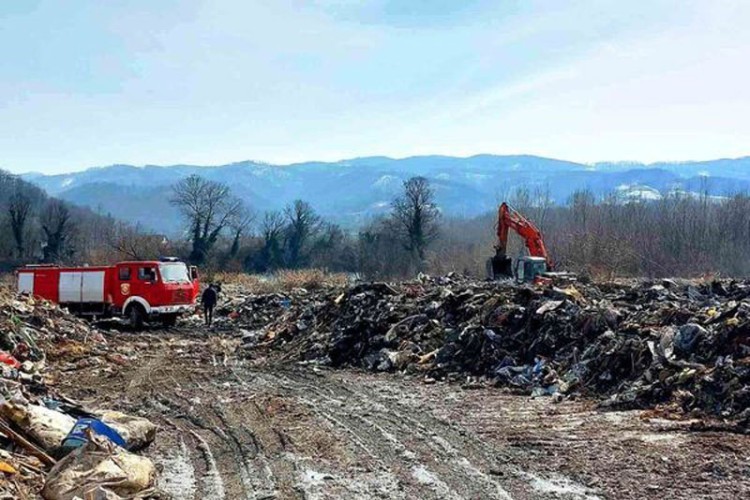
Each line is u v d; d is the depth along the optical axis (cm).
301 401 1468
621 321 1664
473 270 5675
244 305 3491
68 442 902
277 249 8806
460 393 1540
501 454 1057
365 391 1582
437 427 1231
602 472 959
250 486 912
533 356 1681
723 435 1115
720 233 5347
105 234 9806
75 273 2945
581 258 4619
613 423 1225
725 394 1241
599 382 1473
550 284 2145
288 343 2377
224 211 8694
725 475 934
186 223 8869
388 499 866
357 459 1035
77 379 1700
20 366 1625
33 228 9625
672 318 1595
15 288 3428
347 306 2341
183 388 1625
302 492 888
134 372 1823
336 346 2059
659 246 5153
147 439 1091
